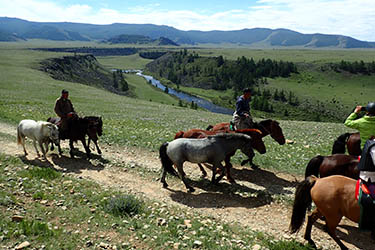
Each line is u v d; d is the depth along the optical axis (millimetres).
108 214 8383
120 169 13305
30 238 6676
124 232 7461
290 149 17266
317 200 7398
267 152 16359
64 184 10469
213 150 10797
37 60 134500
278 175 13055
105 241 7035
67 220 7812
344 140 10617
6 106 31828
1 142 16359
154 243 7098
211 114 46438
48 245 6520
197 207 9945
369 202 6461
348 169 8633
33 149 15617
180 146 10938
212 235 7762
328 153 16250
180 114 42188
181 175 11188
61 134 14344
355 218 6879
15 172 10969
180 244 7121
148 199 10125
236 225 8633
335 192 7129
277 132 12836
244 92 12500
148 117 34594
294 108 165750
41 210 8125
